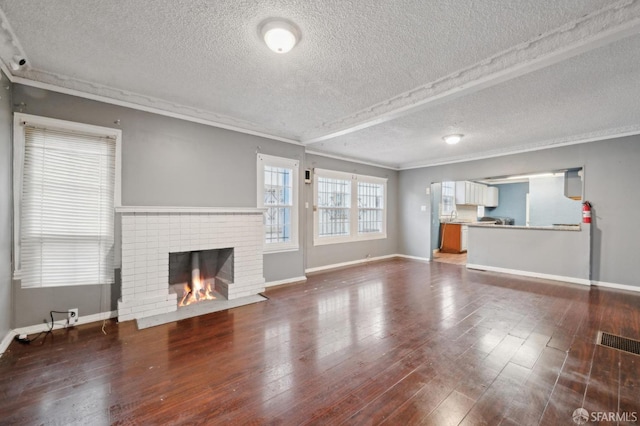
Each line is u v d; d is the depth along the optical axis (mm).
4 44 2033
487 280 4660
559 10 1687
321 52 2133
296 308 3336
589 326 2773
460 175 5992
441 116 3455
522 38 1961
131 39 1989
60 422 1526
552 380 1895
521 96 2850
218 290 3984
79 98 2783
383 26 1831
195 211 3336
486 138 4469
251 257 3855
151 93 2877
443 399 1714
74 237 2779
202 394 1765
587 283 4340
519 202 8625
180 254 3682
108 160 2934
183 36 1953
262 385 1857
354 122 3672
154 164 3205
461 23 1803
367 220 6523
